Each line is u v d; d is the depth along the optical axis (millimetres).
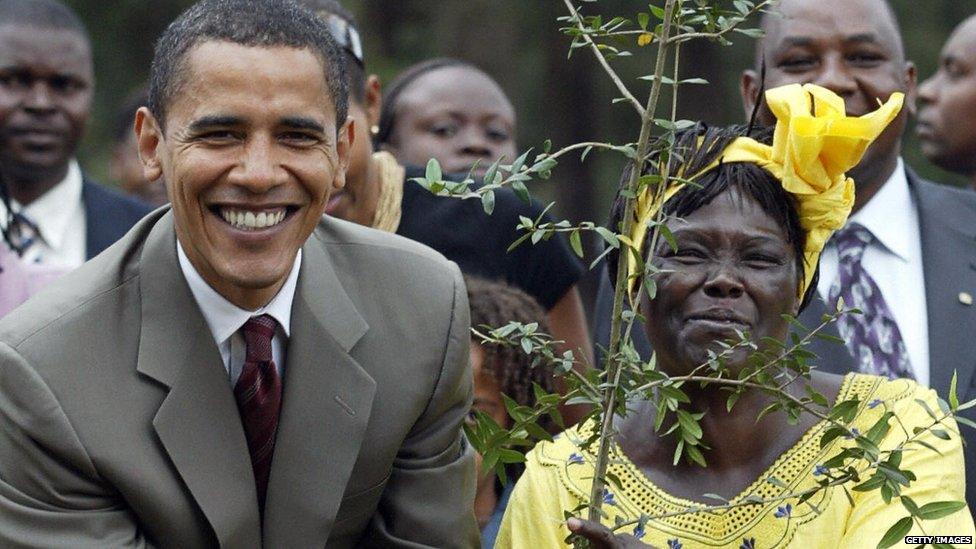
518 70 19250
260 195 4238
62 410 4316
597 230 4207
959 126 8750
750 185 4578
